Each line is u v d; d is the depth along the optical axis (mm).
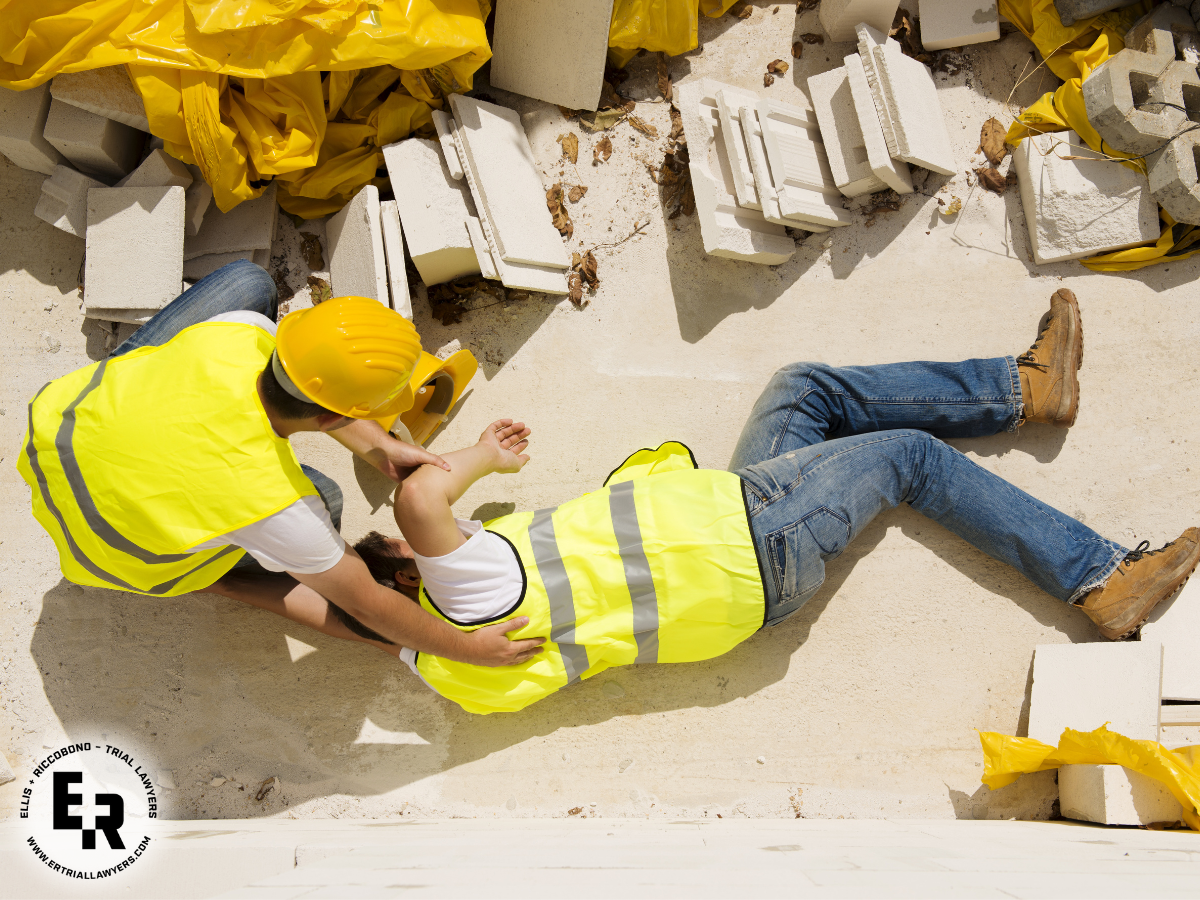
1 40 2246
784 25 2871
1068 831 2062
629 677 2543
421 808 2488
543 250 2682
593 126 2854
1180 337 2611
